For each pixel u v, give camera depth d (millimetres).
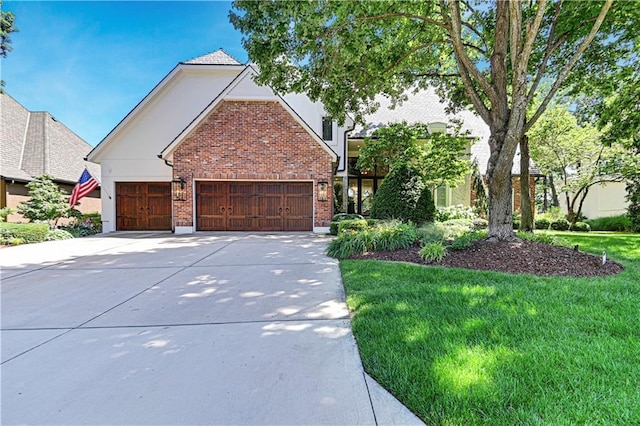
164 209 14930
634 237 11789
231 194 13719
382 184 12391
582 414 2049
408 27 8477
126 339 3400
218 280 5758
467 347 2914
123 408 2293
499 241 7180
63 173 18312
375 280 5371
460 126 14367
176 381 2609
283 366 2820
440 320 3555
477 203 17391
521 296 4316
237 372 2730
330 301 4582
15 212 14609
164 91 15352
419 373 2547
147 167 14961
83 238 12016
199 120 13156
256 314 4094
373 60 8773
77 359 2992
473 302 4113
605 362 2631
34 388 2545
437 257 6688
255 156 13375
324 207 13516
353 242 7941
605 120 11648
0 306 4457
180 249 9188
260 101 13312
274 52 6613
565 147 19484
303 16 5777
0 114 17547
